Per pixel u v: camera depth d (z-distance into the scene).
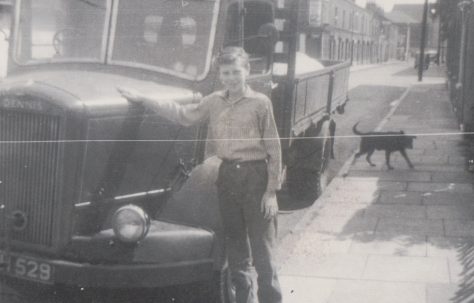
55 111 4.02
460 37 14.73
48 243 4.12
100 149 4.18
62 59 4.96
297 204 7.96
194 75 4.88
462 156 9.87
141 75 4.85
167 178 4.68
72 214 4.09
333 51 36.78
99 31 4.91
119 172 4.34
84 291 4.95
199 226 4.32
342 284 4.95
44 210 4.11
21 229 4.17
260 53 5.99
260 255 4.04
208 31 4.88
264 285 4.09
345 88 11.23
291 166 7.77
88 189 4.17
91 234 4.16
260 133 3.96
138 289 4.97
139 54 4.90
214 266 4.27
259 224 4.00
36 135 4.09
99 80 4.54
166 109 4.16
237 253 4.14
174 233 4.18
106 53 4.89
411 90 22.09
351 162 9.66
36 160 4.10
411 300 4.60
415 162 9.55
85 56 4.95
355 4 46.03
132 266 4.06
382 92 21.41
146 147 4.48
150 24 4.90
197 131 4.81
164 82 4.84
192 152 4.80
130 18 4.88
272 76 6.58
